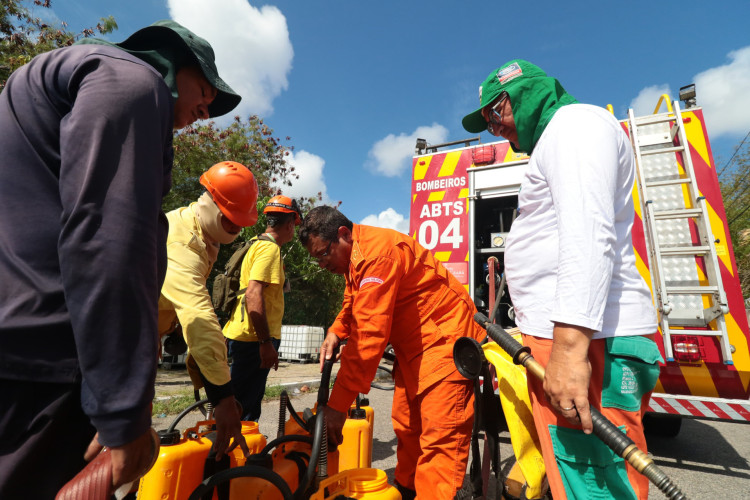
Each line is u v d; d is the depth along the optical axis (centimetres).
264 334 291
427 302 205
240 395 307
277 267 304
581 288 120
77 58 93
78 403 87
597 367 132
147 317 82
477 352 165
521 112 165
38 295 83
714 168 373
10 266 84
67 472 85
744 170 2164
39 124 90
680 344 351
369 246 202
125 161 84
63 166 82
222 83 128
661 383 364
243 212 202
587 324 118
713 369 345
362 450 236
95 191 80
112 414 75
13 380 80
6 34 899
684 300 355
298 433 230
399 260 199
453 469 186
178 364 887
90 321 76
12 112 92
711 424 565
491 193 491
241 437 180
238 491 166
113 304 77
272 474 151
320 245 228
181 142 1311
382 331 186
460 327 204
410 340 207
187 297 184
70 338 85
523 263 158
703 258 356
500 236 496
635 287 139
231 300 309
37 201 88
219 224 203
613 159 133
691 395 357
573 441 131
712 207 365
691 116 389
